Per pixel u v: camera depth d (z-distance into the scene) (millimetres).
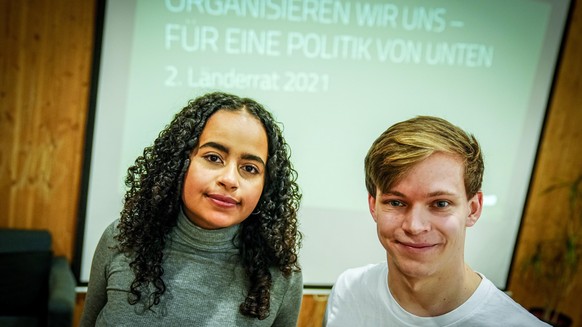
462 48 3812
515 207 4070
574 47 3928
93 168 3539
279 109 3680
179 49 3494
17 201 3525
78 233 3586
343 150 3797
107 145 3525
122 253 1574
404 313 1484
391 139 1365
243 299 1573
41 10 3346
